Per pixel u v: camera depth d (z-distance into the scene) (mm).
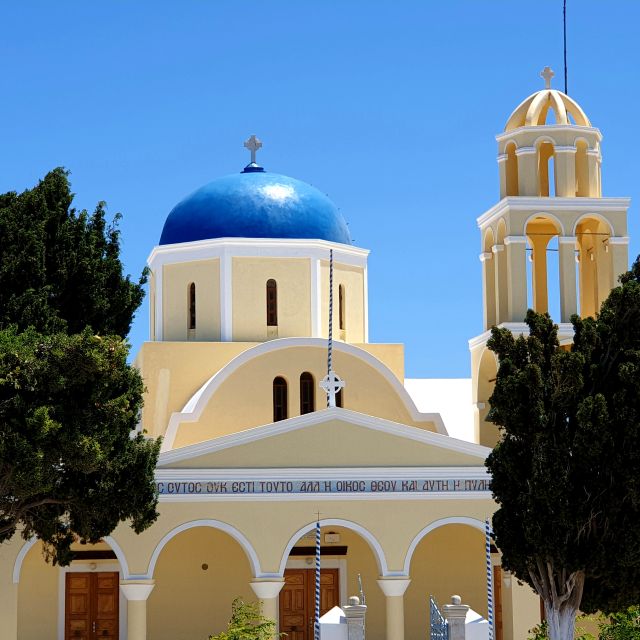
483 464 42531
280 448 42000
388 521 42031
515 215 45875
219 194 50375
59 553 37219
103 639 45250
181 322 49594
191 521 41406
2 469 34312
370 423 42406
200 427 45344
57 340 34938
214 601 45656
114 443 36344
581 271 48469
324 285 49562
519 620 42438
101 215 40625
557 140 46656
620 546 34688
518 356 36469
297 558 45875
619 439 34781
